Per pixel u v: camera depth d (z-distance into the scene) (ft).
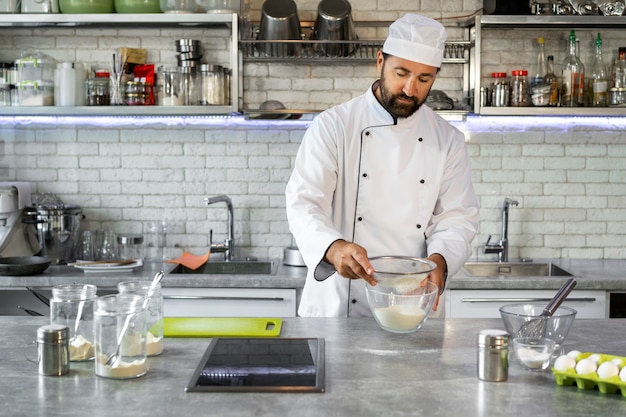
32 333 7.94
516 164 15.07
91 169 15.10
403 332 7.78
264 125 15.03
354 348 7.38
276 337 7.76
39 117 14.99
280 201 15.14
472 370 6.68
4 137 15.01
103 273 13.21
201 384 6.18
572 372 6.21
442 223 10.01
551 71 14.21
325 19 13.53
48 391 6.11
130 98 14.06
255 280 12.95
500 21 13.67
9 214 14.03
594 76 14.42
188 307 13.01
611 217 15.17
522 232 15.19
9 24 13.85
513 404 5.83
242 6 14.15
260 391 6.07
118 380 6.38
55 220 14.02
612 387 6.03
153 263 14.33
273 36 13.65
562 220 15.17
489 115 13.96
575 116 14.82
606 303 12.84
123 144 15.06
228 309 13.03
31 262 13.51
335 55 14.15
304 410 5.69
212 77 13.98
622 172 15.11
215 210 15.15
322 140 10.02
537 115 13.84
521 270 14.70
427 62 9.23
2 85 14.15
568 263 14.58
